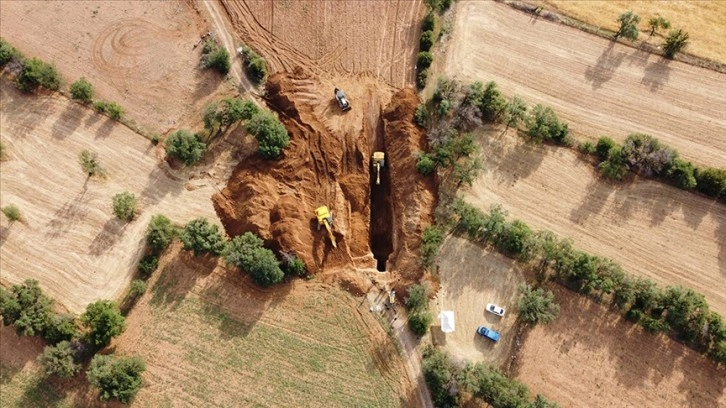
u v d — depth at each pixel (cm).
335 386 4759
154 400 4753
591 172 5294
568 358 4781
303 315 4950
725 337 4641
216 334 4925
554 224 5150
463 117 5347
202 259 5125
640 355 4775
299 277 5053
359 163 5378
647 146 5172
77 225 5303
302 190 5231
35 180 5472
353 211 5294
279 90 5594
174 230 5138
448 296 4953
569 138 5400
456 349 4819
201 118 5616
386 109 5450
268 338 4900
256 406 4734
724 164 5306
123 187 5403
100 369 4550
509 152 5369
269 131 5206
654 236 5097
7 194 5438
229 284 5053
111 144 5559
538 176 5294
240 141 5475
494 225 4900
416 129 5338
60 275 5141
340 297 4978
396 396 4712
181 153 5272
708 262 5019
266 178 5262
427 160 5053
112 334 4722
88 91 5622
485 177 5297
